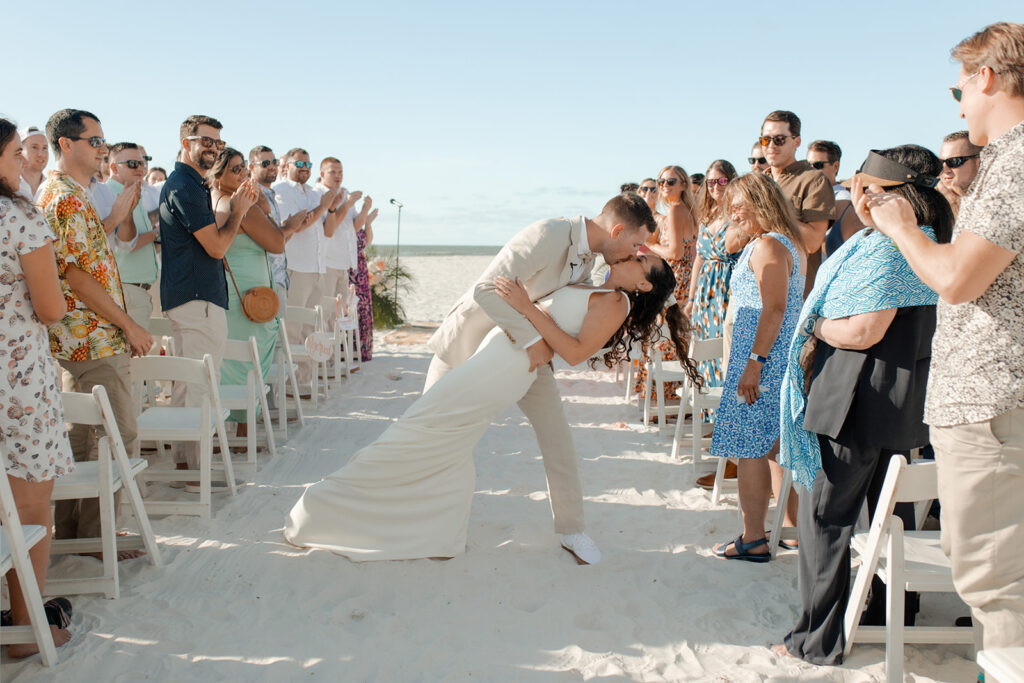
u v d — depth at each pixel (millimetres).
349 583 3705
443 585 3723
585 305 3691
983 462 2234
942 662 3055
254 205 6051
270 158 7027
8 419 2965
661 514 4746
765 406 3916
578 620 3451
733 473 5328
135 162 6449
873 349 2887
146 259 6758
